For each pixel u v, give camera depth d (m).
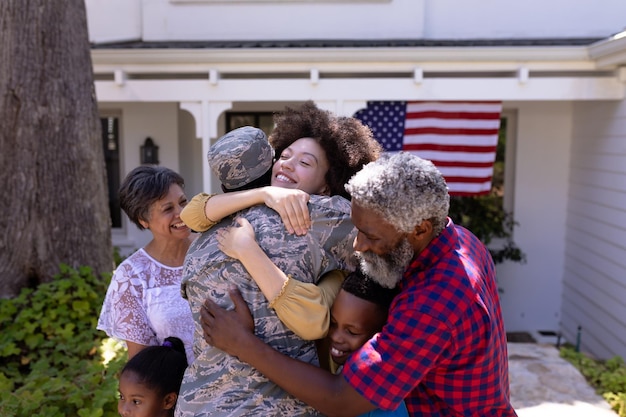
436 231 1.62
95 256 4.50
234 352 1.64
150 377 2.16
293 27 6.70
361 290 1.67
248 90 5.75
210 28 6.73
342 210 1.72
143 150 6.79
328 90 5.71
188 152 7.24
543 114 6.94
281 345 1.67
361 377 1.53
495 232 6.95
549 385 4.25
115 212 7.12
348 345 1.69
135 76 6.32
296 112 2.06
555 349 5.12
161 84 5.76
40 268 4.27
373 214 1.52
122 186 2.48
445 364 1.58
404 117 5.90
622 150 5.58
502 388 1.71
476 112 5.85
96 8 6.82
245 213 1.75
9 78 4.14
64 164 4.32
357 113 5.93
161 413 2.19
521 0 6.67
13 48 4.14
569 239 6.93
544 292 7.13
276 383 1.62
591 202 6.30
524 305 7.16
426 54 5.55
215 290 1.70
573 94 5.62
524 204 7.05
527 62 5.60
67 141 4.34
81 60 4.46
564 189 7.00
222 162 1.78
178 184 2.50
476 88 5.66
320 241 1.69
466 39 6.72
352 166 1.89
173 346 2.28
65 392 3.19
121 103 6.82
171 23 6.75
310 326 1.63
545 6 6.67
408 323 1.52
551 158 6.98
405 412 1.68
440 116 5.85
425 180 1.53
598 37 6.64
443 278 1.58
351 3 6.66
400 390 1.53
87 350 3.80
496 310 1.74
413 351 1.51
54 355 3.78
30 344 3.86
